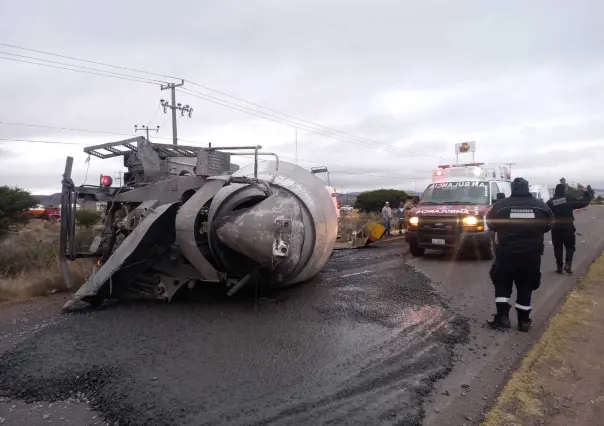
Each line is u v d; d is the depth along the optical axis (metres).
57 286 7.75
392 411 3.37
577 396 3.64
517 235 5.28
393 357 4.41
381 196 45.94
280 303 6.36
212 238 6.15
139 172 8.92
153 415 3.29
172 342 4.74
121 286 6.13
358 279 8.20
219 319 5.57
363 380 3.88
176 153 9.14
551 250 12.81
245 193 6.34
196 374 3.96
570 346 4.70
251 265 6.30
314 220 6.96
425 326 5.40
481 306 6.47
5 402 3.63
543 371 4.11
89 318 5.57
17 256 10.63
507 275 5.43
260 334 5.02
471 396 3.69
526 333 5.27
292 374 3.97
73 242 7.17
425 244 11.36
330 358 4.35
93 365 4.15
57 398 3.67
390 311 6.00
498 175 15.48
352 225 19.83
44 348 4.57
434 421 3.29
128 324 5.33
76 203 7.29
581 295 6.91
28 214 18.06
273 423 3.19
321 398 3.55
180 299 6.53
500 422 3.26
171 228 6.38
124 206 7.53
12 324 5.59
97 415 3.41
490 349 4.75
